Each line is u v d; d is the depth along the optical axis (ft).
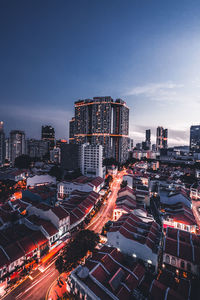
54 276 132.77
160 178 382.01
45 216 181.06
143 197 266.98
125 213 203.10
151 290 102.47
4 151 652.89
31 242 146.61
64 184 315.78
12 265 126.82
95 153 444.55
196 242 149.59
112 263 122.83
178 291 108.06
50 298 113.39
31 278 130.21
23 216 207.72
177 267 133.49
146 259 137.69
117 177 527.81
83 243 145.38
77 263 134.51
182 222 190.90
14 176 397.39
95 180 358.43
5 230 172.45
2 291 116.88
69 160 488.44
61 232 175.32
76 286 110.01
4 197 290.97
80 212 213.66
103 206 277.23
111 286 100.89
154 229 163.94
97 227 207.62
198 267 125.90
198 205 284.82
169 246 141.90
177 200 247.50
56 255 157.58
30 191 273.13
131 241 144.46
